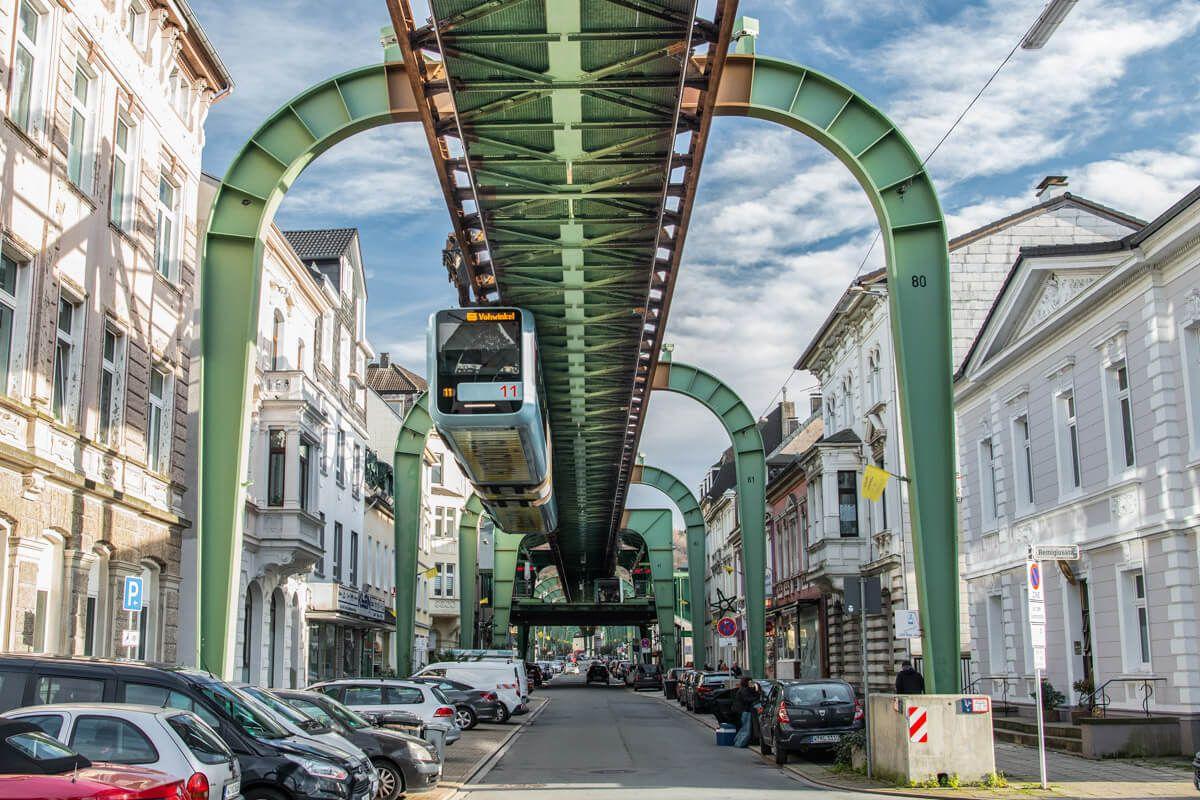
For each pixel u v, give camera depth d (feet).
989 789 51.78
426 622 213.25
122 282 72.64
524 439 86.02
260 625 107.96
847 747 64.28
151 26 78.02
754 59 62.64
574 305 86.58
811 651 160.56
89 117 69.15
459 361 82.48
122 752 29.76
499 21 51.37
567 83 56.13
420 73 57.11
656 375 128.77
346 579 142.82
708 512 289.12
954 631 56.24
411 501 123.85
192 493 91.30
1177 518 67.46
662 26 51.70
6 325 59.11
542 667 301.02
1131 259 70.85
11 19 58.54
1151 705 70.18
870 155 61.41
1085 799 48.08
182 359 83.66
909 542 116.98
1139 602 73.51
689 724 116.67
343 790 38.45
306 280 120.26
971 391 102.01
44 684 35.94
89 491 66.13
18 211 58.95
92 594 68.69
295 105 63.31
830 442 137.18
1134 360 72.49
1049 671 85.87
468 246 76.18
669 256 78.69
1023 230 118.62
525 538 235.40
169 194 84.12
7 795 23.48
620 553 283.79
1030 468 90.53
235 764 32.63
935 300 59.41
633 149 63.98
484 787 57.16
